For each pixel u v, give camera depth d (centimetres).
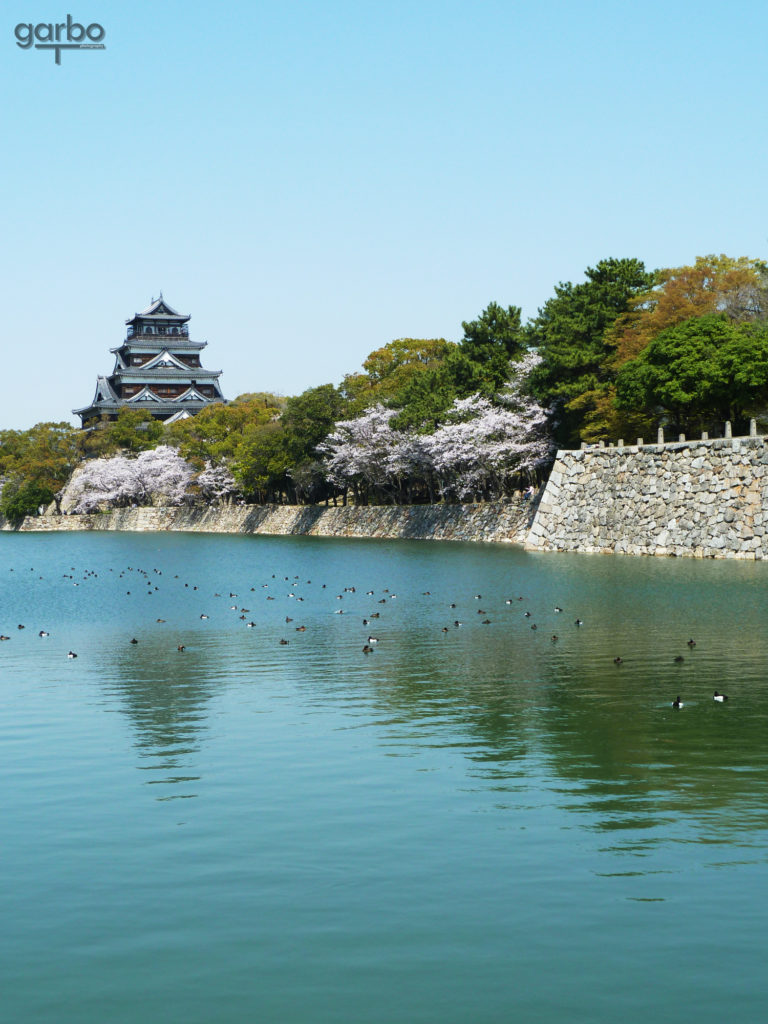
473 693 3048
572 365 9738
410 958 1379
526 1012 1252
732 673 3241
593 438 9531
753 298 9138
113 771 2270
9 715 2883
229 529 17838
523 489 11962
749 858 1691
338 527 14525
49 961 1388
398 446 12506
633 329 9250
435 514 12219
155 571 8912
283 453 15700
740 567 6569
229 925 1480
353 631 4553
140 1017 1258
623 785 2095
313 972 1350
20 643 4453
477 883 1603
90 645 4347
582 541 8769
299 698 3045
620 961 1361
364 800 2022
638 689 3038
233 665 3703
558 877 1622
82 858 1738
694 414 8488
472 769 2228
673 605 4891
